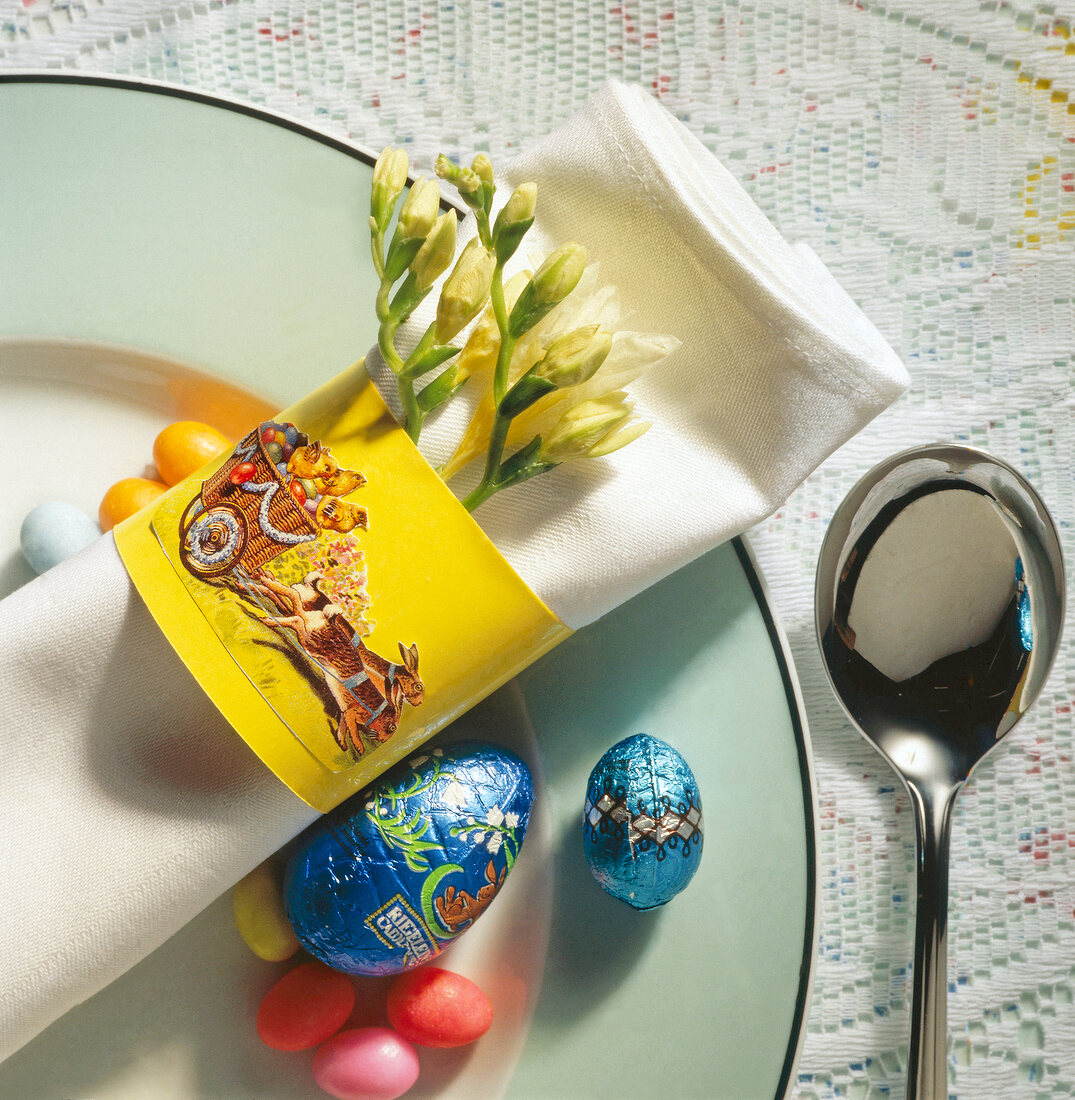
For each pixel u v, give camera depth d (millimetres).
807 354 284
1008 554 333
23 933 294
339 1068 315
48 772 297
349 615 279
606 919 324
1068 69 347
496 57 347
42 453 338
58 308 329
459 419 290
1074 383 345
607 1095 321
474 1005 318
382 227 269
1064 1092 334
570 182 293
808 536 342
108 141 327
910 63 348
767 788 322
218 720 296
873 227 347
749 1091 318
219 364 331
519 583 277
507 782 309
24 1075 325
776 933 320
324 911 302
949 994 337
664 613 325
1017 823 341
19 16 342
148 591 283
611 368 272
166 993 329
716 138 348
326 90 346
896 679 336
